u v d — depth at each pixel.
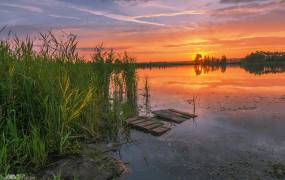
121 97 11.61
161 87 20.41
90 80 7.93
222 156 5.59
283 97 13.90
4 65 5.06
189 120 9.05
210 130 7.71
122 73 13.08
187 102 13.07
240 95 15.07
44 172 4.32
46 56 6.13
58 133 5.01
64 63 6.65
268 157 5.46
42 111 5.18
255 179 4.52
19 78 5.19
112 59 11.20
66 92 5.75
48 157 4.86
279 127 7.82
